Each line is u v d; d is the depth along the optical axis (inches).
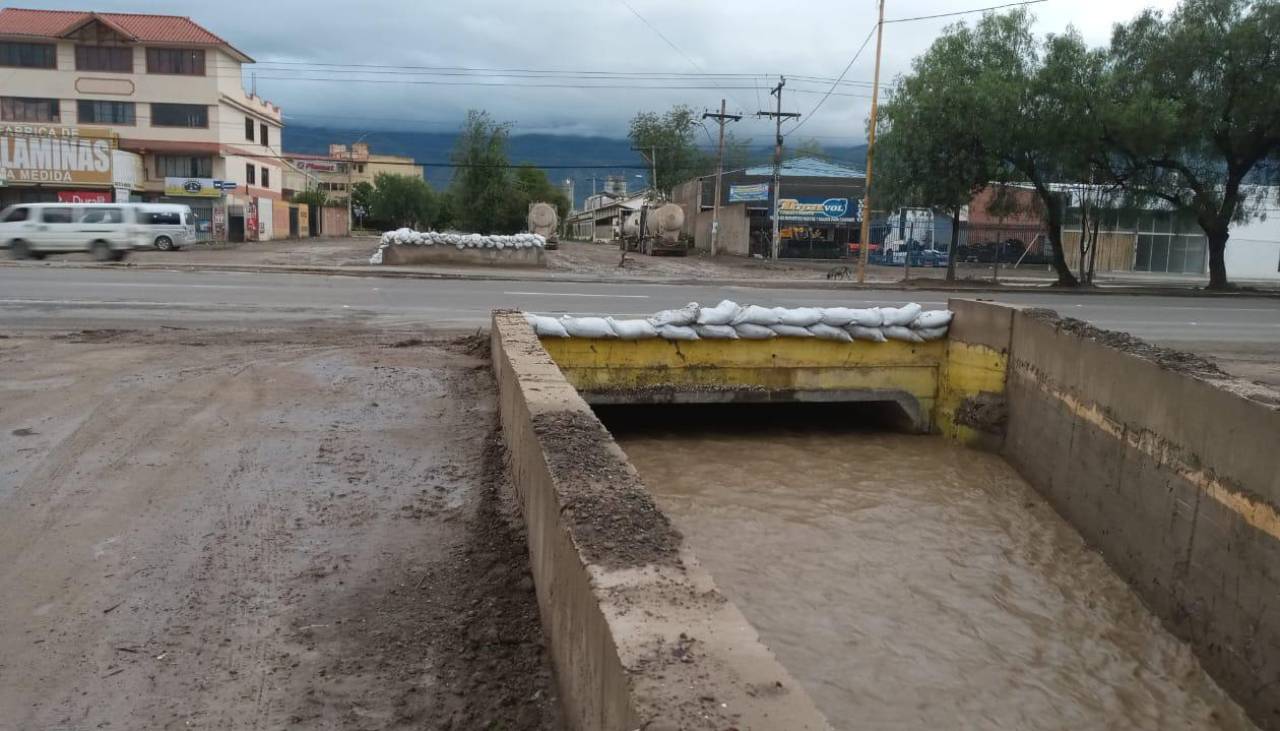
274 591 171.9
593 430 180.1
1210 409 271.3
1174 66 1103.0
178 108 2054.6
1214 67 1089.4
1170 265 1861.5
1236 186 1164.5
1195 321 720.3
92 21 1985.7
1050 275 1646.2
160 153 2070.6
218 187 2073.1
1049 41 1120.8
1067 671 247.9
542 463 161.6
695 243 2527.1
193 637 154.6
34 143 1801.2
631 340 430.9
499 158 2706.7
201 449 251.3
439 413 301.3
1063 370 370.0
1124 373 322.7
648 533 127.8
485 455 257.0
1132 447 314.7
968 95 1110.4
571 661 124.6
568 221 4766.2
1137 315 759.7
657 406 513.3
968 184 1164.5
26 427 263.4
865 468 408.5
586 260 1551.4
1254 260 1835.6
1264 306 912.3
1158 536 294.2
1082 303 893.8
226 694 139.0
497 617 163.5
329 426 279.9
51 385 315.9
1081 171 1143.0
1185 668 258.1
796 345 449.1
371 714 135.3
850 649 247.1
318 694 139.8
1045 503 374.9
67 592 167.8
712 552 305.9
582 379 430.9
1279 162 1188.5
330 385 334.6
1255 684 238.1
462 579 178.7
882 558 309.6
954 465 417.1
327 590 173.2
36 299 584.4
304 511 210.5
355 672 146.2
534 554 174.6
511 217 2733.8
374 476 236.1
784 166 2279.8
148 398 302.8
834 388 457.1
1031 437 396.5
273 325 507.8
